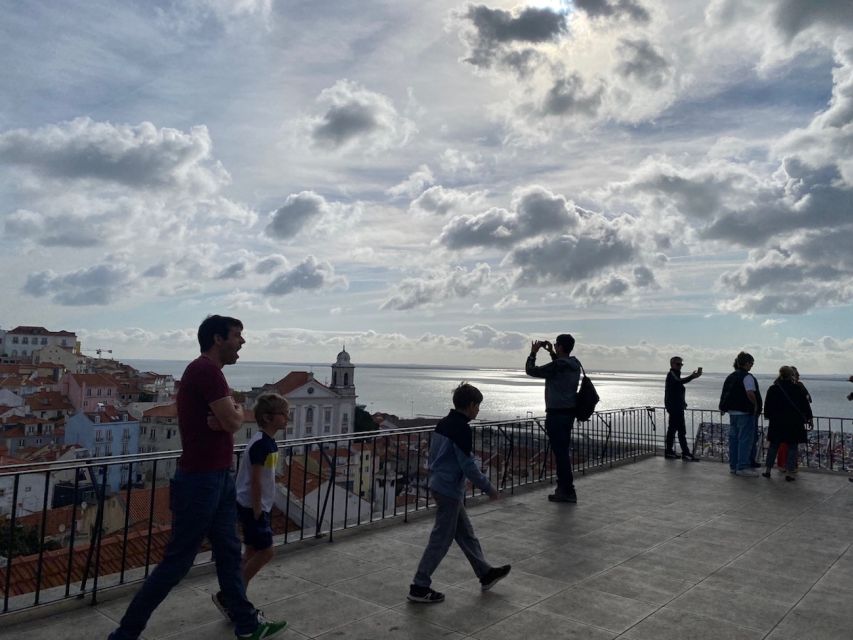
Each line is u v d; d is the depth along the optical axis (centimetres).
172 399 9412
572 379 844
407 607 445
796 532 676
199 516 361
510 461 938
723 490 930
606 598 467
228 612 398
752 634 401
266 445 414
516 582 504
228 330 385
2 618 404
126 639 354
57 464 434
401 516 710
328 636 392
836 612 441
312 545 607
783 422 1020
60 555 608
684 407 1277
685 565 554
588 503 833
